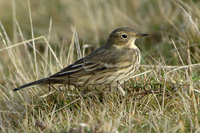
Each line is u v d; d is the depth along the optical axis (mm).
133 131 9438
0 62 17406
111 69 11898
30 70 16484
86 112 11023
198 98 10562
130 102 11141
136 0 22016
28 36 21250
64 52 17375
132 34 12766
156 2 21312
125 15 20688
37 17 22906
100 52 12414
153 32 18344
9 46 15102
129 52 12398
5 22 22609
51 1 23844
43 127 10125
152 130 9555
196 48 14852
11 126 11766
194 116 9812
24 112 12148
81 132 9086
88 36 20047
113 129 9000
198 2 19422
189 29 16344
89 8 21656
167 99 11102
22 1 24422
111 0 22453
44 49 19344
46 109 11906
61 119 10594
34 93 13023
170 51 15672
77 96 12328
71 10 22250
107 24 20703
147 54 16469
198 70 13047
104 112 10164
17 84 15031
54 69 14781
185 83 11758
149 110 10766
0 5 23859
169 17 19047
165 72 12523
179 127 9008
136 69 12523
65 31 20797
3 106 13125
